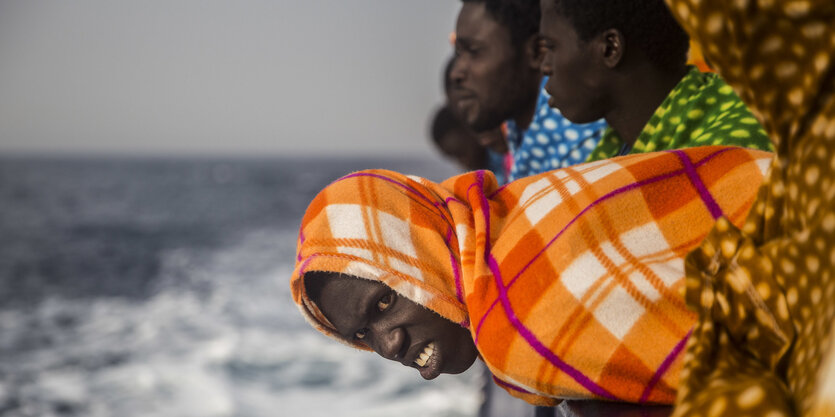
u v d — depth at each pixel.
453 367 1.64
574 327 1.27
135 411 13.15
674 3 0.90
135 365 15.72
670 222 1.34
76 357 16.56
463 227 1.54
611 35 1.79
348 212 1.63
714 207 1.34
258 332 18.41
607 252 1.32
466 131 4.34
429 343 1.62
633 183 1.38
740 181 1.35
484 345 1.36
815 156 0.85
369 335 1.67
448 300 1.55
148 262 31.00
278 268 28.59
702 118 1.78
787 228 0.96
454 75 2.86
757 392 0.83
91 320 20.50
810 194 0.87
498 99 2.79
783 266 0.94
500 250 1.43
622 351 1.25
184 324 19.45
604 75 1.84
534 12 2.68
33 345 17.72
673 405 1.24
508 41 2.72
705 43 0.89
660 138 1.82
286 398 13.79
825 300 0.83
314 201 1.74
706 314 1.04
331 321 1.71
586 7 1.79
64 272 28.88
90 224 45.91
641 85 1.85
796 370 0.88
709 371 0.97
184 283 25.73
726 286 1.03
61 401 13.71
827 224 0.83
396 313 1.60
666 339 1.24
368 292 1.59
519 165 2.67
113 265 30.23
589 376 1.26
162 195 72.38
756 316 0.99
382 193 1.66
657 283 1.27
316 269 1.57
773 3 0.80
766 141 1.61
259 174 131.88
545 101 2.53
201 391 13.98
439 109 4.43
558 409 1.49
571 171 1.49
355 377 14.77
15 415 12.84
